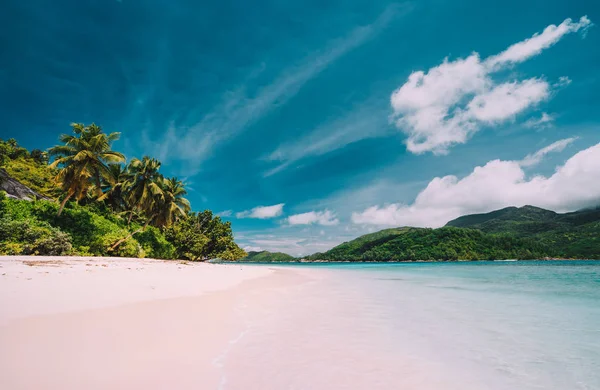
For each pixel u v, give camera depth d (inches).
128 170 1684.3
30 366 149.9
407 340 222.8
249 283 647.8
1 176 1515.7
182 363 166.6
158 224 1833.2
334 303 389.7
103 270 573.6
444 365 175.0
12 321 217.8
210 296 407.5
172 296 380.8
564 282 753.6
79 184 1169.4
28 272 430.9
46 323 218.4
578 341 225.3
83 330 210.2
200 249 1791.3
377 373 161.2
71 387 131.3
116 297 332.8
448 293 514.6
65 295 309.9
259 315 301.4
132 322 239.1
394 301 412.5
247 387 140.0
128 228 1457.9
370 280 827.4
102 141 1232.2
